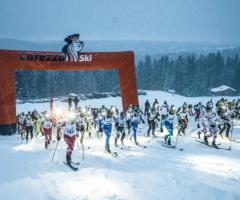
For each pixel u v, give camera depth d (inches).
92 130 885.2
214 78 4667.8
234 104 1054.4
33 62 1008.9
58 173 411.5
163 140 786.8
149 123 832.3
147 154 631.8
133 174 447.5
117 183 394.9
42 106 1572.3
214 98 1947.6
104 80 4768.7
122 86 1128.2
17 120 995.3
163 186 408.8
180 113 828.6
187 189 400.8
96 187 374.6
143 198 367.2
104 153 607.5
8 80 979.9
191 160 606.5
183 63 5059.1
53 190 359.9
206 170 533.6
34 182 375.9
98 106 1515.7
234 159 631.8
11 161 453.7
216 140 804.6
